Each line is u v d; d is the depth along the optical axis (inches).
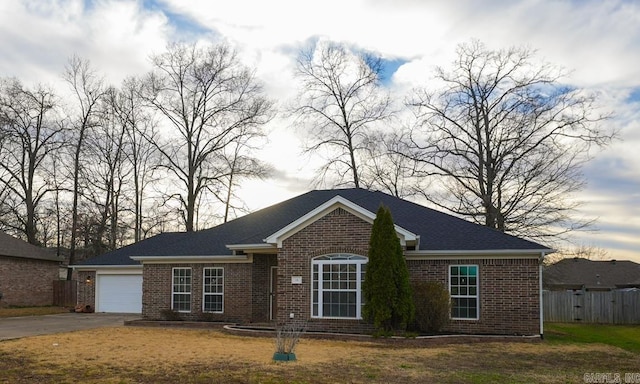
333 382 469.7
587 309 1294.3
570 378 502.3
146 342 705.0
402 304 756.6
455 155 1488.7
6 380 471.5
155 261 1040.2
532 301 800.9
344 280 808.9
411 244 820.0
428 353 639.8
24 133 1705.2
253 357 589.3
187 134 1752.0
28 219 1727.4
